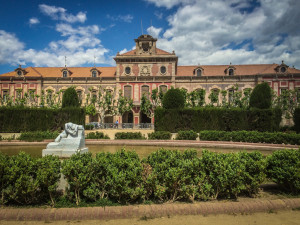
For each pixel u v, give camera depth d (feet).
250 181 18.63
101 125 110.22
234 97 118.73
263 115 75.15
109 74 151.94
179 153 20.66
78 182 16.62
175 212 15.84
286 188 20.04
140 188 17.12
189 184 17.99
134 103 140.26
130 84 142.92
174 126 78.38
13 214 15.16
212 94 112.27
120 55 144.97
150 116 119.55
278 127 79.41
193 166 18.40
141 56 142.41
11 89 148.46
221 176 17.72
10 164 17.40
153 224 14.46
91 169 17.49
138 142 60.59
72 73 154.92
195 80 142.20
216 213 16.07
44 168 16.79
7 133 78.28
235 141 61.21
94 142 60.95
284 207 16.79
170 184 17.12
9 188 16.38
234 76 139.64
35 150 48.62
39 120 81.20
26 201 16.74
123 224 14.48
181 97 83.10
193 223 14.61
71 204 16.71
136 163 18.28
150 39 143.43
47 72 155.74
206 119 77.46
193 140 61.26
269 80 136.26
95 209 15.60
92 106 117.80
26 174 16.74
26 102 129.70
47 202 17.25
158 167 18.03
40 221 14.98
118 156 19.94
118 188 16.48
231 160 19.19
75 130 34.71
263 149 53.52
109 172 17.22
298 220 15.12
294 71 137.59
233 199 18.29
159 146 58.95
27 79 148.87
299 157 19.51
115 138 67.62
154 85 142.00
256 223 14.62
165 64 142.41
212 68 149.69
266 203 16.87
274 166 20.07
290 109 114.52
